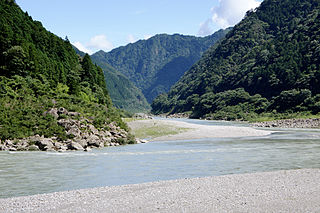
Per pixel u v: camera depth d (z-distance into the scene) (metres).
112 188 22.16
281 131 85.12
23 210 17.36
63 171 28.97
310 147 47.81
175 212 16.70
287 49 198.75
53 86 84.12
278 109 148.75
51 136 48.38
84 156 38.41
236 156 38.72
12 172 28.30
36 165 31.84
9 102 56.62
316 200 18.66
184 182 23.69
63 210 17.27
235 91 198.50
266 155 39.47
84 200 19.14
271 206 17.56
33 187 23.20
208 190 21.12
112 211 16.98
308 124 107.75
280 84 170.50
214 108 199.88
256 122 136.50
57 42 117.81
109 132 56.00
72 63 114.75
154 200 18.89
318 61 165.12
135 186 22.70
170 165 32.41
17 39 82.00
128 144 53.66
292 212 16.59
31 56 82.12
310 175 25.94
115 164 32.84
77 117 55.03
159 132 69.06
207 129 76.06
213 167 31.23
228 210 16.92
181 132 70.31
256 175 26.08
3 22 89.38
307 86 148.50
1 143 44.44
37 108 55.69
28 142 44.97
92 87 108.56
